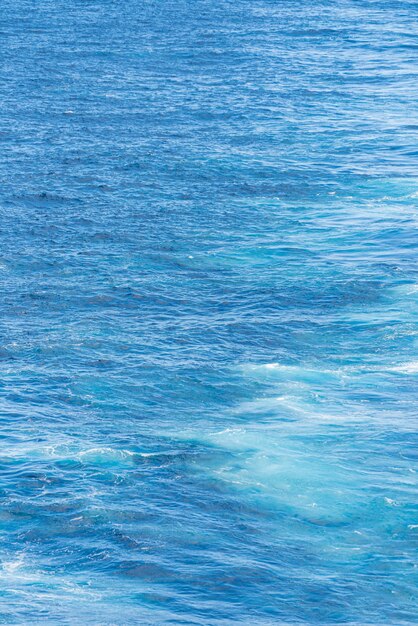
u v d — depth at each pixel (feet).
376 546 152.35
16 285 253.03
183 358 214.69
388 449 179.63
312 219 303.07
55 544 151.53
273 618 135.54
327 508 161.89
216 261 270.87
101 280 256.73
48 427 186.29
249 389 202.18
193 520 157.89
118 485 167.43
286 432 185.47
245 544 152.15
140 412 192.95
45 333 226.38
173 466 173.27
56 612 135.44
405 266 265.54
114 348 219.61
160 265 267.80
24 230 289.33
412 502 163.32
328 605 138.62
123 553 149.07
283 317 235.40
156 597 139.54
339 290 250.37
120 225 294.46
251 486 167.84
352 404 196.24
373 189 330.13
